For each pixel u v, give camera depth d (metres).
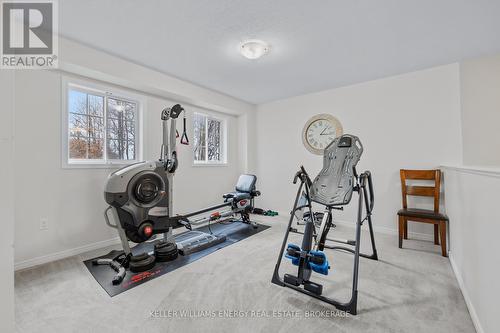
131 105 3.12
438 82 2.90
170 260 2.35
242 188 3.82
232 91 3.90
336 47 2.43
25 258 2.17
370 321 1.46
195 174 3.93
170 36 2.23
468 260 1.66
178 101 3.63
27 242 2.19
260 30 2.13
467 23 1.99
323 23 2.01
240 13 1.89
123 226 2.28
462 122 2.76
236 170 4.77
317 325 1.43
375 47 2.43
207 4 1.78
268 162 4.62
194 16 1.93
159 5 1.79
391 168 3.24
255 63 2.82
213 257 2.45
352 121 3.57
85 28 2.10
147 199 2.36
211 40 2.30
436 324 1.44
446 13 1.86
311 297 1.72
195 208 3.91
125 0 1.73
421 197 3.00
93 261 2.23
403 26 2.04
